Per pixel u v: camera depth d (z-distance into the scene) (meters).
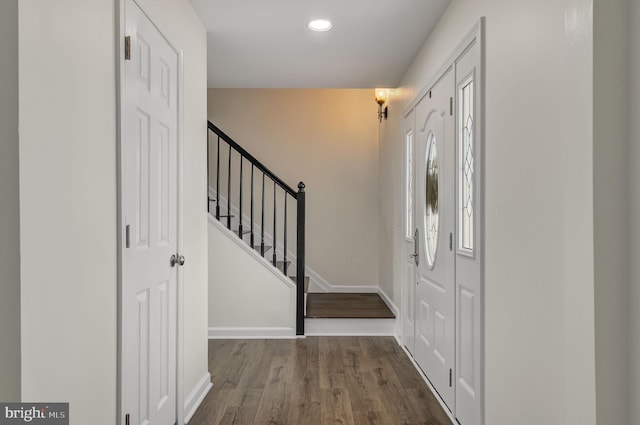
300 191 4.56
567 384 1.46
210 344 4.26
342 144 5.99
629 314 1.33
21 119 1.15
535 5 1.73
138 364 1.94
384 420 2.67
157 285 2.18
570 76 1.45
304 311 4.58
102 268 1.60
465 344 2.54
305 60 3.88
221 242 4.53
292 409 2.81
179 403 2.48
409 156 4.14
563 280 1.54
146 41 2.02
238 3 2.80
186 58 2.70
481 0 2.28
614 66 1.35
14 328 1.14
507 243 1.99
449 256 2.83
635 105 1.32
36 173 1.22
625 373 1.33
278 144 5.95
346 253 6.00
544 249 1.67
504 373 2.02
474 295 2.38
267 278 4.53
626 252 1.34
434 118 3.22
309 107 5.97
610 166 1.35
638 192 1.30
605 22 1.34
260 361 3.76
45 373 1.26
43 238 1.25
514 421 1.92
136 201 1.89
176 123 2.49
